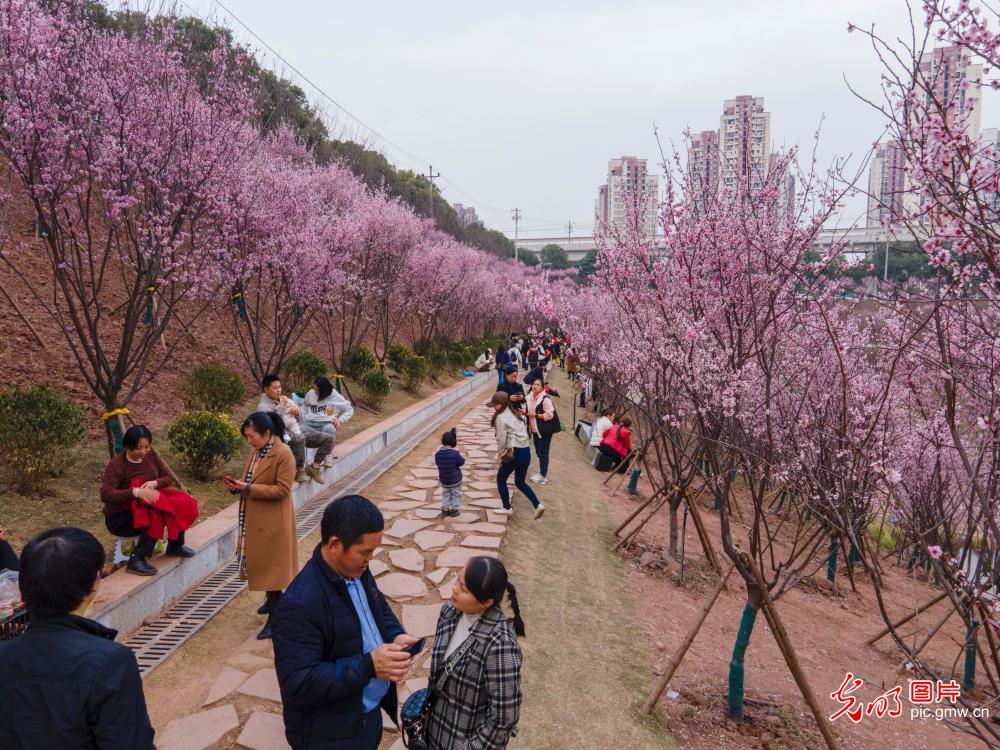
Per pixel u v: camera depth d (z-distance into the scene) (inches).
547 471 483.5
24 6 229.1
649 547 369.1
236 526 263.6
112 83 259.8
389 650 92.7
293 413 323.3
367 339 876.0
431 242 979.9
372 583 109.0
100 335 397.4
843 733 214.8
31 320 369.4
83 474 275.1
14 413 240.5
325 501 346.3
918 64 122.8
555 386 1034.1
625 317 357.7
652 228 243.9
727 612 305.6
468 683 103.3
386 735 164.1
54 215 243.0
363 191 866.1
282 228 398.9
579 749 174.7
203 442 303.4
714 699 217.0
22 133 228.2
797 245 207.2
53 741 67.7
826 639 303.1
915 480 251.0
